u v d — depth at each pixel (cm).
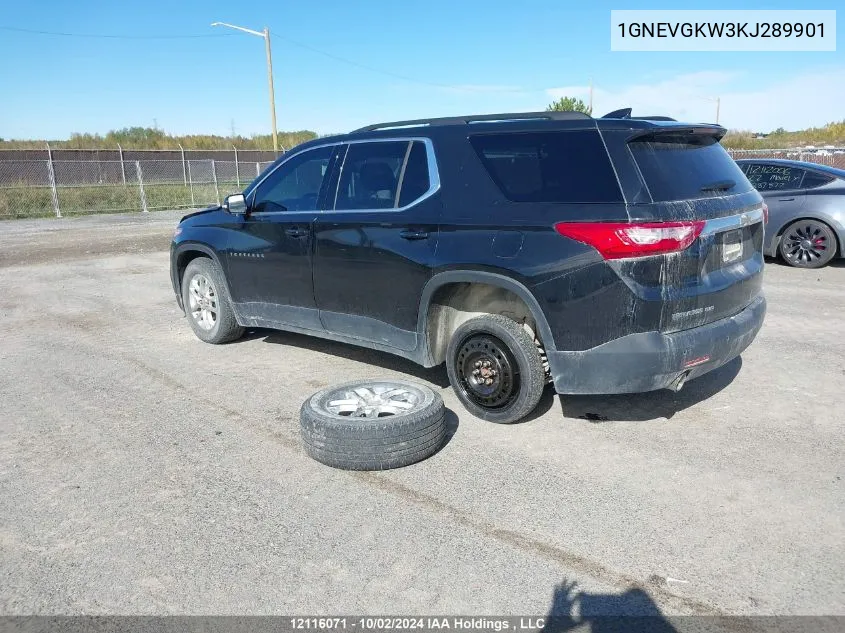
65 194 2555
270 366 553
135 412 454
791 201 970
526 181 379
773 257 1066
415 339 436
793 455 377
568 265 354
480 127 406
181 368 550
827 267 980
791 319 679
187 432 420
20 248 1378
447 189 410
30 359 580
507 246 376
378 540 298
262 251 527
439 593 262
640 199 341
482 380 414
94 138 4475
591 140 363
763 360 551
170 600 259
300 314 513
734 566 277
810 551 286
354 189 464
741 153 2466
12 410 459
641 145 360
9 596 262
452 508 325
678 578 270
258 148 4872
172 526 311
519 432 412
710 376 514
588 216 348
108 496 340
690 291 354
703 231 353
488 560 283
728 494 335
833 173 950
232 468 370
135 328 689
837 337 614
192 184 2798
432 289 413
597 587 265
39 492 344
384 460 360
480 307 434
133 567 280
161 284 948
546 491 341
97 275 1032
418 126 441
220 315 592
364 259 450
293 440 407
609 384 357
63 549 294
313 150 500
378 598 259
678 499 331
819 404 453
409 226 422
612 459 375
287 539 300
